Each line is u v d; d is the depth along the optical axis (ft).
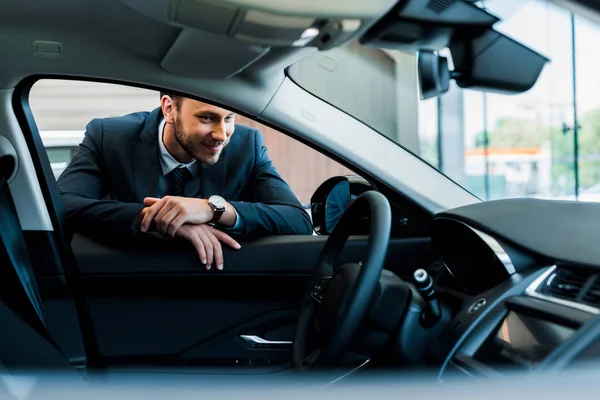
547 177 13.93
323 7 3.96
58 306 5.19
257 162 6.59
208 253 5.49
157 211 5.45
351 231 4.44
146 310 5.64
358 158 5.59
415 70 5.09
